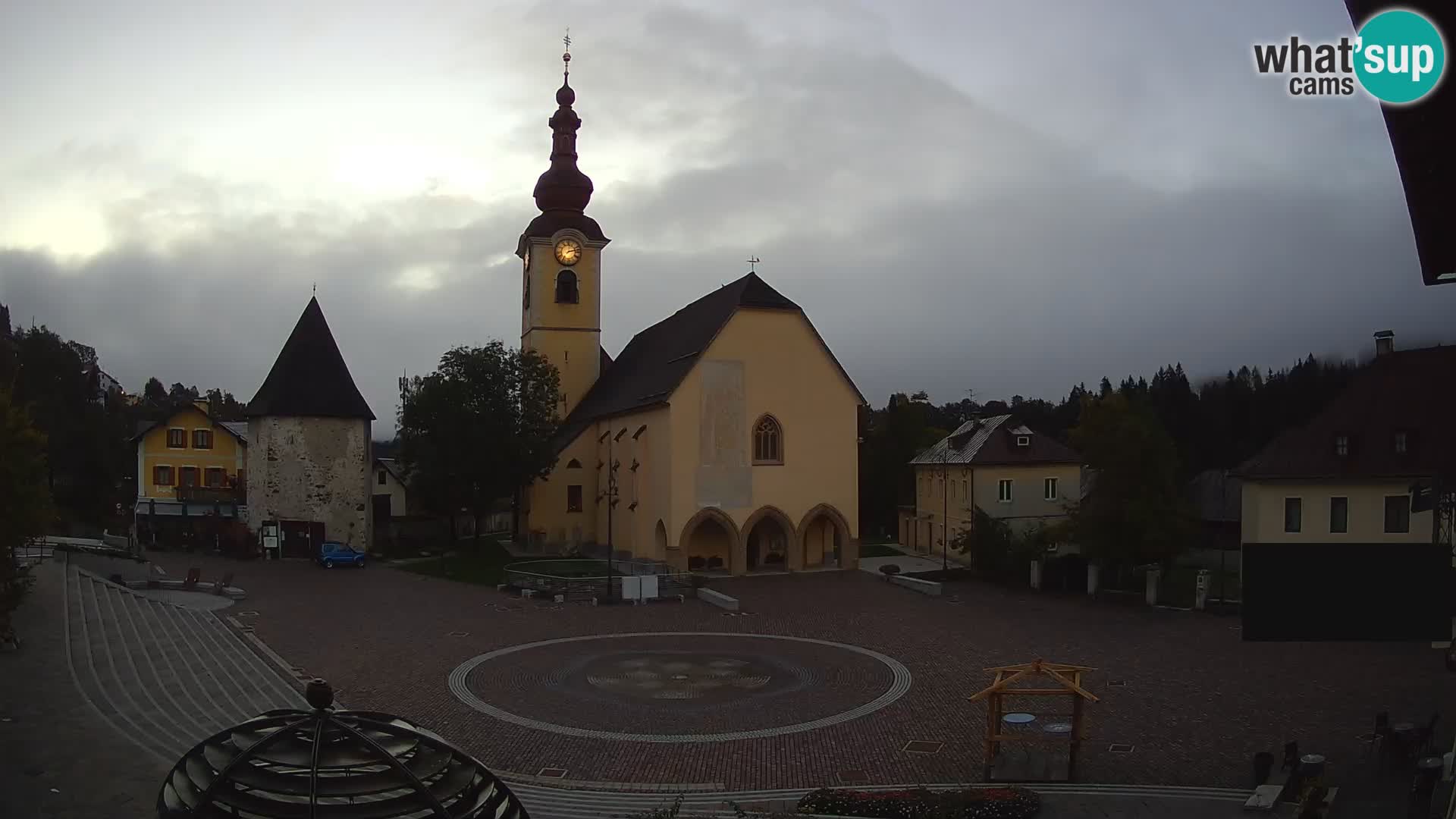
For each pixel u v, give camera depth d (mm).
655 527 54562
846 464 55281
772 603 43531
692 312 62250
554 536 64562
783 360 54250
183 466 69938
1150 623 38531
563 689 27656
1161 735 23141
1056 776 20031
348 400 60406
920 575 52781
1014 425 60688
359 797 8086
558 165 72312
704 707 25875
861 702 26375
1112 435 44750
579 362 72188
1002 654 32531
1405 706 25562
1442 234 9320
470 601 43219
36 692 21250
